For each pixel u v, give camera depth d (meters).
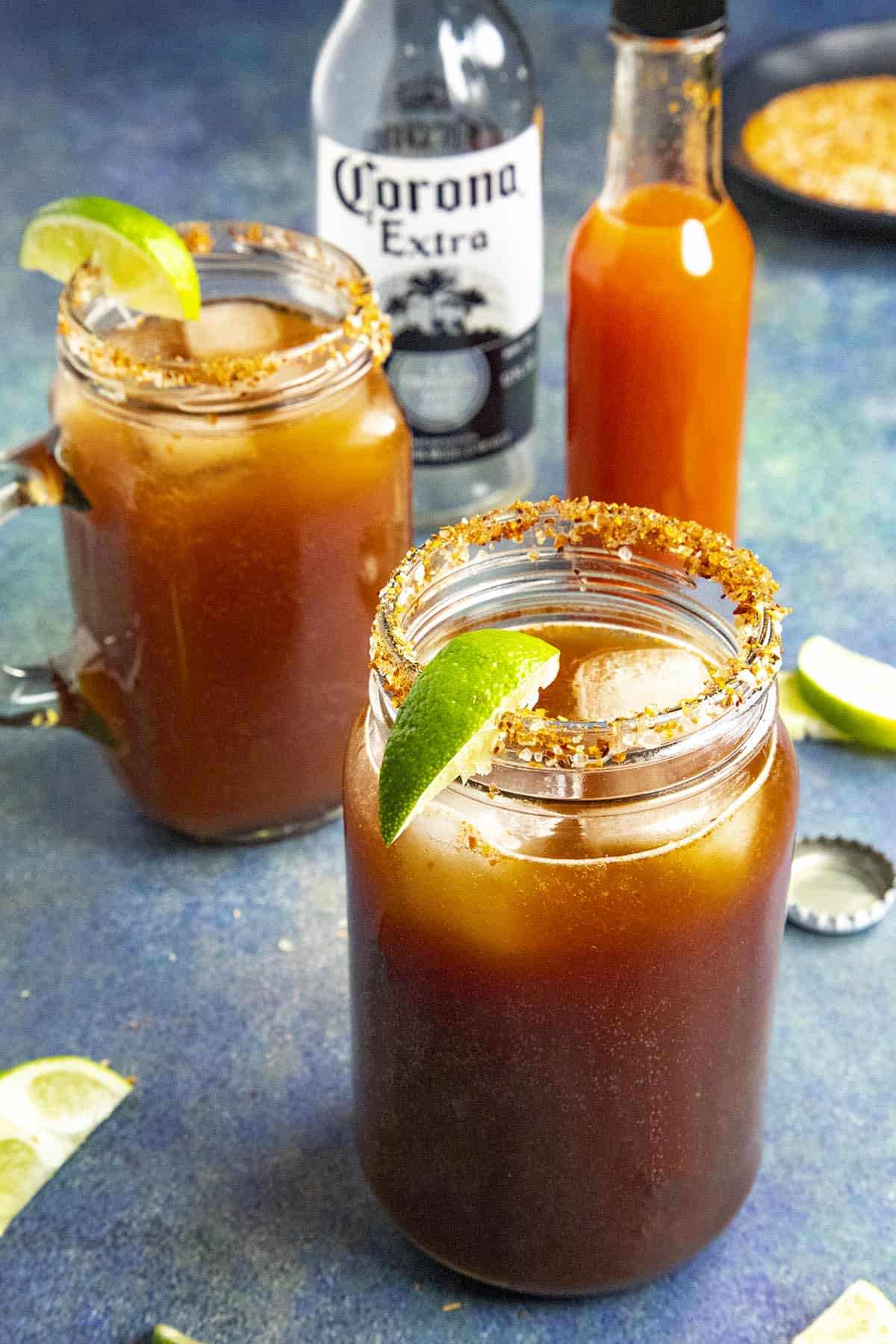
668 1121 0.46
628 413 0.63
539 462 0.71
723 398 0.63
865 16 0.98
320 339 0.53
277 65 0.96
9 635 0.65
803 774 0.61
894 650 0.64
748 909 0.45
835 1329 0.48
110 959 0.56
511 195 0.64
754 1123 0.48
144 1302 0.49
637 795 0.43
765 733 0.45
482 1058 0.45
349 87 0.66
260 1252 0.50
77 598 0.57
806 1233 0.50
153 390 0.52
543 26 0.98
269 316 0.57
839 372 0.76
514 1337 0.48
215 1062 0.54
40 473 0.54
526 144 0.64
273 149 0.89
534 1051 0.45
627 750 0.43
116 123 0.91
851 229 0.83
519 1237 0.47
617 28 0.59
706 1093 0.46
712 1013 0.45
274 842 0.60
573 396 0.64
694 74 0.60
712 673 0.46
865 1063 0.53
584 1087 0.45
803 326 0.78
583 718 0.45
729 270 0.61
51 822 0.60
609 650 0.47
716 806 0.45
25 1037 0.54
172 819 0.58
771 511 0.69
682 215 0.61
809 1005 0.55
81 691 0.58
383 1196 0.49
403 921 0.45
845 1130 0.52
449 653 0.43
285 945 0.57
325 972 0.56
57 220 0.55
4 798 0.61
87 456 0.54
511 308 0.65
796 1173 0.51
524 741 0.42
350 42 0.66
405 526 0.56
